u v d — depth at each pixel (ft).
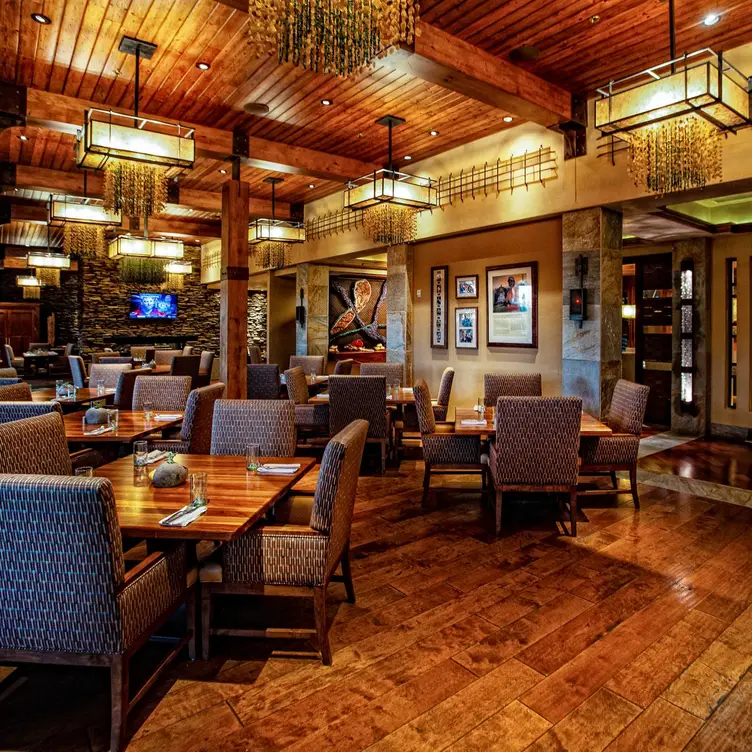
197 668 7.06
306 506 9.01
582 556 10.63
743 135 14.10
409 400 17.58
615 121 11.91
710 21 12.96
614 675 6.94
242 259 22.75
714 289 23.36
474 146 21.47
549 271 19.92
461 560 10.45
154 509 6.82
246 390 23.15
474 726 6.03
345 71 9.30
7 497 5.12
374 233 20.99
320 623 7.08
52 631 5.45
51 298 48.47
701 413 23.50
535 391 17.58
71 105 17.06
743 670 7.06
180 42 14.10
